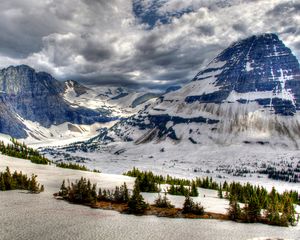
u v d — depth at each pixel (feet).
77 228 206.69
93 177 506.89
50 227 203.92
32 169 531.09
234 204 283.79
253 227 248.93
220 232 223.71
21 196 295.89
